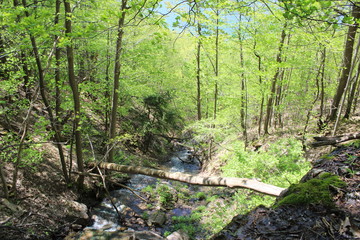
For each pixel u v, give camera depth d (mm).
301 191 2400
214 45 11062
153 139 16891
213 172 11648
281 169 6621
